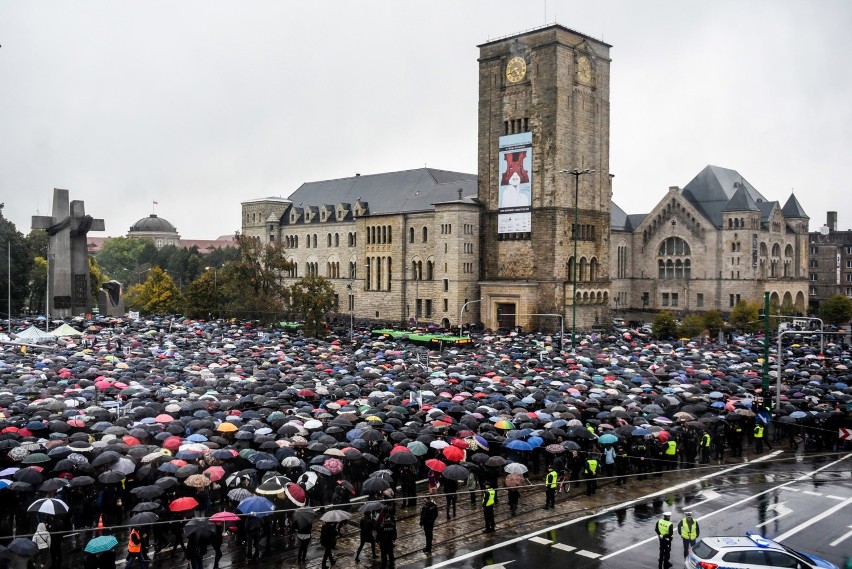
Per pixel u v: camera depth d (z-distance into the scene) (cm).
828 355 8650
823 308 13462
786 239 17050
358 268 15775
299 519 3006
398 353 8094
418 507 3903
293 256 17988
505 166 13612
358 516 3772
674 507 3906
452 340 9856
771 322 12669
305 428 4244
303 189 18975
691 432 4834
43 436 4125
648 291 17138
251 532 3127
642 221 17438
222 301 13550
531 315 12288
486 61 13900
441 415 4528
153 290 16150
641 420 4641
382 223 15212
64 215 13900
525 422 4506
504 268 13712
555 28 12750
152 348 8012
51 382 5509
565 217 13038
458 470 3456
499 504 3975
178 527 3180
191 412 4622
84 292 14100
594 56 13588
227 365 6744
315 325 11088
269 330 11369
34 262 16688
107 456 3362
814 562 2762
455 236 13612
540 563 3136
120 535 3394
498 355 8156
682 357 8250
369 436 3941
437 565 3111
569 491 4203
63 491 3325
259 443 3934
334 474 3528
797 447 5341
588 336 11400
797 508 3875
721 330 10950
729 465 4809
